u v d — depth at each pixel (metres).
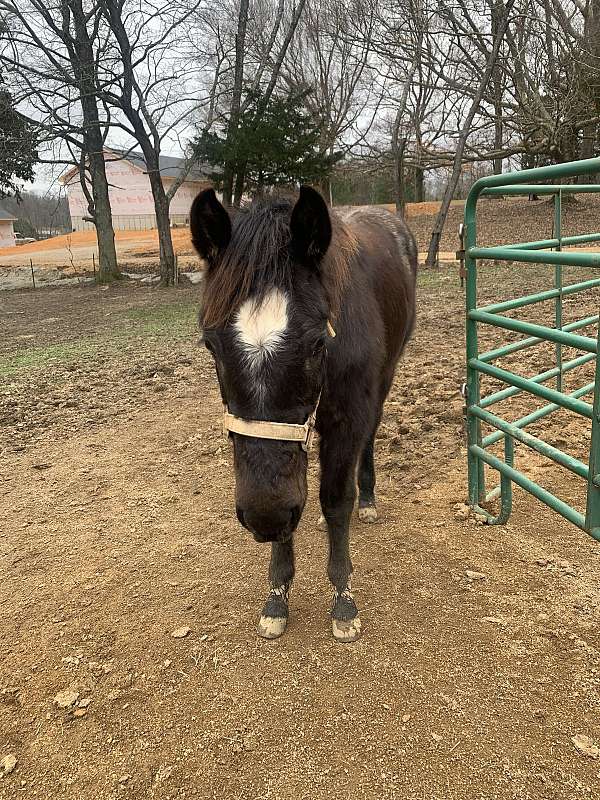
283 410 1.98
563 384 5.62
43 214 66.69
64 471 4.88
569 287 4.39
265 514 2.00
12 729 2.43
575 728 2.22
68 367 8.15
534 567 3.16
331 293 2.15
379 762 2.14
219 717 2.39
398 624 2.83
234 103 19.20
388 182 34.19
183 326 11.17
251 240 2.04
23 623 3.06
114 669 2.70
